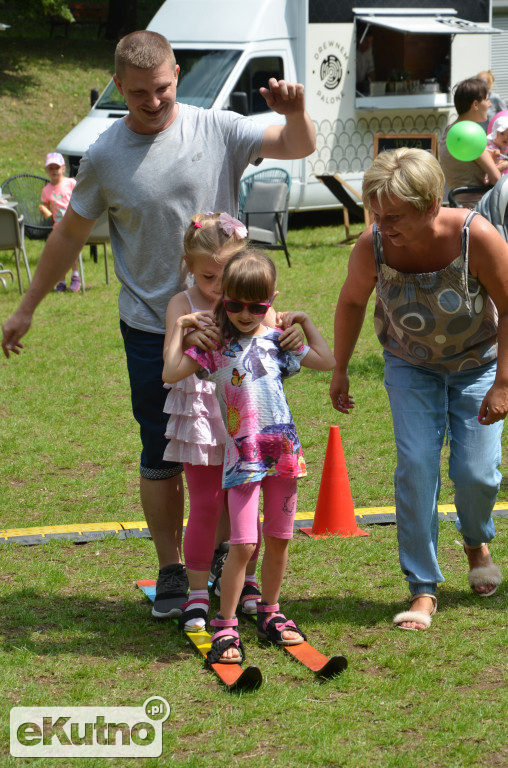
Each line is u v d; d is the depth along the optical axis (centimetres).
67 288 1455
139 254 465
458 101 1060
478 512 469
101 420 855
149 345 470
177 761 346
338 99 1827
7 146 2467
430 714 375
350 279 461
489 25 1962
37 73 2886
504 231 643
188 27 1797
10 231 1372
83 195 473
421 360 457
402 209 403
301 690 396
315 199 1862
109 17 3384
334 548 569
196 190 460
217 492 452
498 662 420
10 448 777
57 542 577
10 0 3138
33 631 458
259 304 411
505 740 357
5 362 1055
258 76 1745
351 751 351
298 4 1780
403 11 1858
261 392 418
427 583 462
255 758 348
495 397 438
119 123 468
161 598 473
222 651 417
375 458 751
